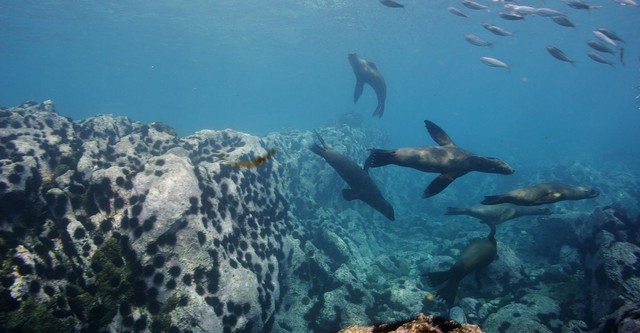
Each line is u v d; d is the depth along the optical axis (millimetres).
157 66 57688
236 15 23969
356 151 11422
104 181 5020
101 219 4855
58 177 5074
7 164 4867
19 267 4078
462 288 7109
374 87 8281
